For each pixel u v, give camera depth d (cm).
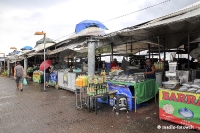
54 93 875
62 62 1188
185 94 390
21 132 402
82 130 403
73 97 763
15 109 597
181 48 1009
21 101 718
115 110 541
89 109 548
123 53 1280
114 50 1176
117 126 420
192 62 840
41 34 957
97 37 592
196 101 370
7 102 708
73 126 428
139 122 440
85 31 751
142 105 580
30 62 1995
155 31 587
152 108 552
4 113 554
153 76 628
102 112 532
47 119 486
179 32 622
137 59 1159
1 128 429
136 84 515
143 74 575
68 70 941
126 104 520
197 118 371
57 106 618
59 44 1092
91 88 521
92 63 589
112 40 680
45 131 405
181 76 482
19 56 1773
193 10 430
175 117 413
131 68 809
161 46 943
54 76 1070
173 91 414
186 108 389
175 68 493
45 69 1046
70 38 832
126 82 542
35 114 534
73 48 794
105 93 539
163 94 436
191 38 705
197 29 571
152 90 600
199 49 714
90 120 466
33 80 1425
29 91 957
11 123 463
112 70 705
